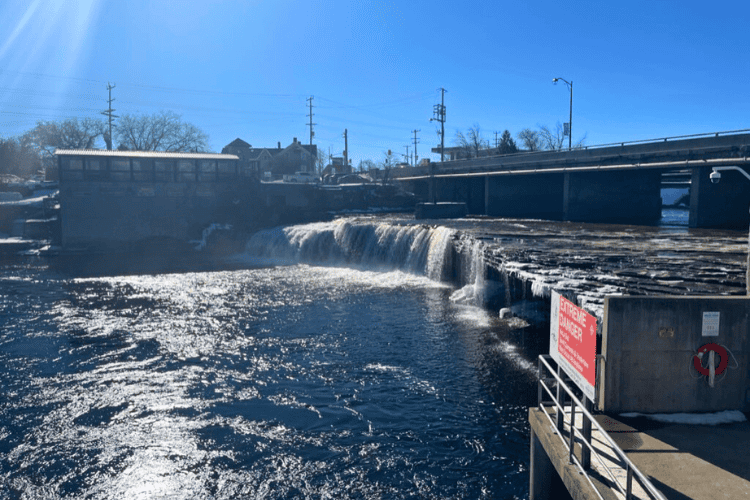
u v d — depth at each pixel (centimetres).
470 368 1762
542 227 3628
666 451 695
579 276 1778
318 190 5803
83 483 1173
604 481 636
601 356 802
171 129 10869
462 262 2964
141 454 1280
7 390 1642
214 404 1541
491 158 5428
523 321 2248
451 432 1360
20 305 2739
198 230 5222
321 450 1292
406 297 2820
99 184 4928
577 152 4319
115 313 2566
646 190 4872
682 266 1861
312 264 4075
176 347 2042
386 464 1228
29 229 5128
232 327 2305
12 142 9250
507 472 1188
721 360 782
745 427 753
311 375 1745
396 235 3706
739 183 3531
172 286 3219
